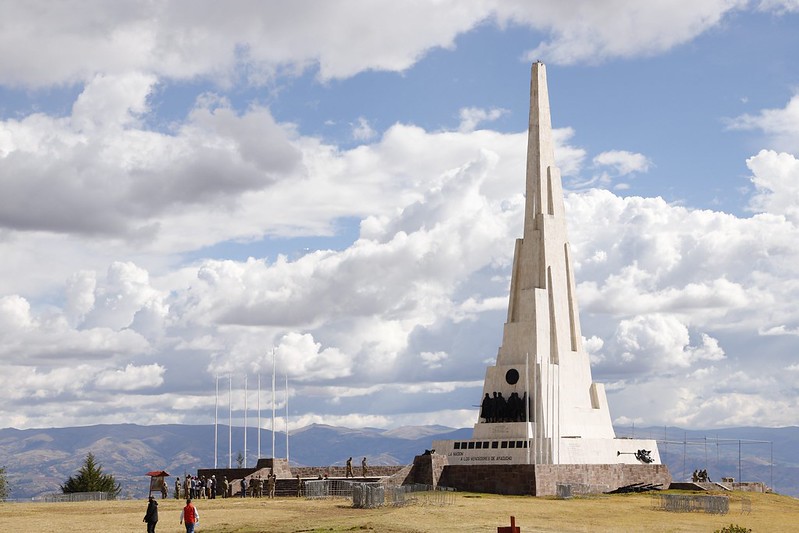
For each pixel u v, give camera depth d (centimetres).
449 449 12000
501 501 9388
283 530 6638
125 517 7688
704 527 7556
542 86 12950
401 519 7369
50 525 7094
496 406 11994
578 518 7969
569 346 12544
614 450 12294
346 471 11669
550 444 11600
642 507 9181
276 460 11338
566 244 12794
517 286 12581
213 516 7644
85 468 13625
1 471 14900
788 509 10006
